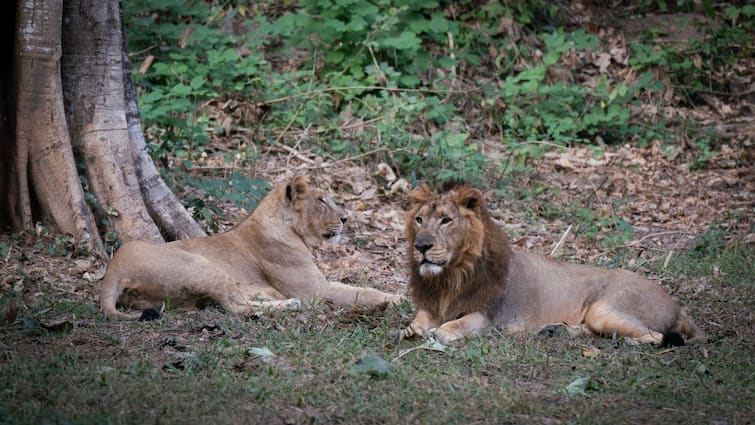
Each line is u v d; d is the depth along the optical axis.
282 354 9.40
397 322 11.01
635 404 8.42
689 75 23.36
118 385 8.19
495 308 10.52
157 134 17.36
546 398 8.48
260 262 11.99
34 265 12.16
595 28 24.55
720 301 12.38
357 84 20.64
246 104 19.45
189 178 15.48
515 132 21.06
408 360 9.35
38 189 12.94
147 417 7.58
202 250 11.69
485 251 10.41
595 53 23.61
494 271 10.45
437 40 22.38
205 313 10.96
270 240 12.05
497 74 22.00
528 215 17.16
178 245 11.62
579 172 19.59
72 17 13.29
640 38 24.50
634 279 10.83
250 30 22.73
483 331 10.35
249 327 10.41
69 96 13.30
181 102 17.66
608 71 23.31
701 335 10.73
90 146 13.27
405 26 21.66
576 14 25.14
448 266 10.33
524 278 10.75
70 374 8.43
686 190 18.94
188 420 7.53
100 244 12.87
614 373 9.21
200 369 8.75
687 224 17.12
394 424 7.69
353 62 21.00
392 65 21.45
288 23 20.72
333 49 21.23
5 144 12.97
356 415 7.82
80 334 9.75
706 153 20.28
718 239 15.66
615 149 20.95
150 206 13.76
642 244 15.90
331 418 7.78
